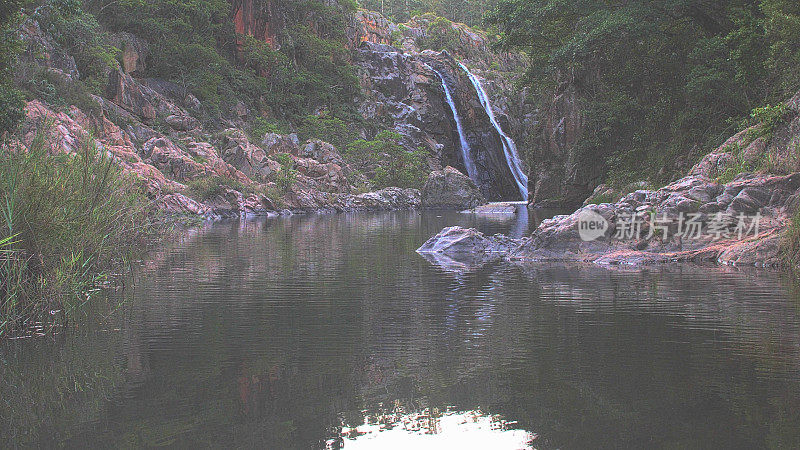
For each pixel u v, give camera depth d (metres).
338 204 44.09
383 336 6.23
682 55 31.88
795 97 16.44
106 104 39.66
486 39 123.06
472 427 3.85
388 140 62.59
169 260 12.87
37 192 7.16
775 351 5.47
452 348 5.73
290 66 69.50
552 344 5.82
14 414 4.16
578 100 41.03
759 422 3.85
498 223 26.95
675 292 8.62
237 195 36.00
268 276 10.54
